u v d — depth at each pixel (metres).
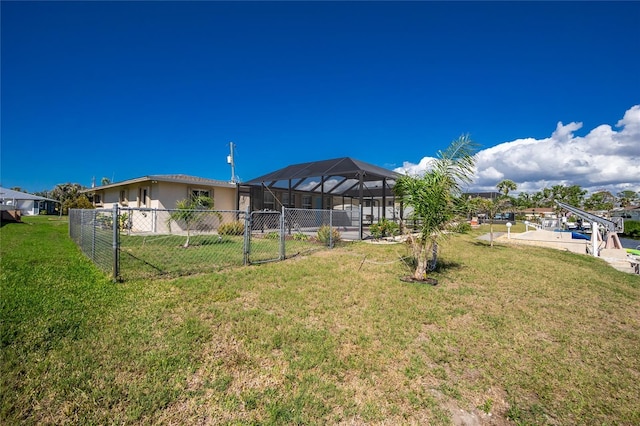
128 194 16.67
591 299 4.95
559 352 3.04
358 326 3.44
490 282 5.80
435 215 5.48
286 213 13.17
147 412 1.92
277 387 2.25
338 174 12.62
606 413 2.17
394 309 4.02
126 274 5.30
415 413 2.07
